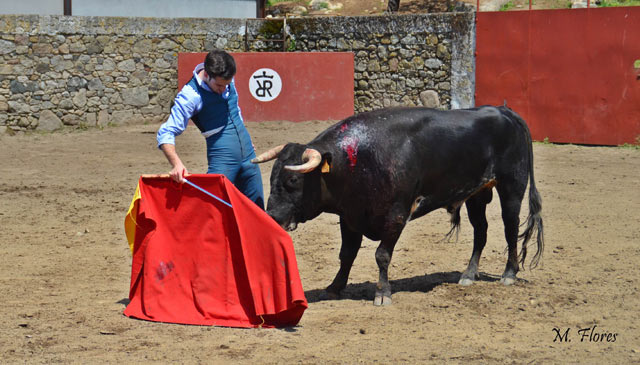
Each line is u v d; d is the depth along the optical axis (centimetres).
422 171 567
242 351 470
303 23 1970
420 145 564
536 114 1642
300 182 526
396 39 1842
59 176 1214
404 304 574
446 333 506
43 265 703
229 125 568
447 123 582
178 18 1894
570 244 778
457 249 768
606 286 623
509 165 614
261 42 1998
